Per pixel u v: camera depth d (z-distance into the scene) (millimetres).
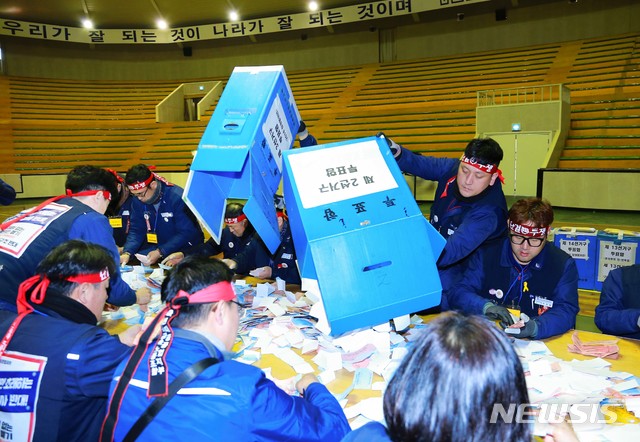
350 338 1882
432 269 1526
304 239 1498
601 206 9695
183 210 3611
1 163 15398
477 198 2387
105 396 1402
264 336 2080
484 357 696
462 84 15125
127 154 16094
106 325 2311
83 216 2121
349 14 16922
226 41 19375
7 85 17125
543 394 1556
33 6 16594
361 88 16766
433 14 16969
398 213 1533
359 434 827
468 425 680
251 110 1724
